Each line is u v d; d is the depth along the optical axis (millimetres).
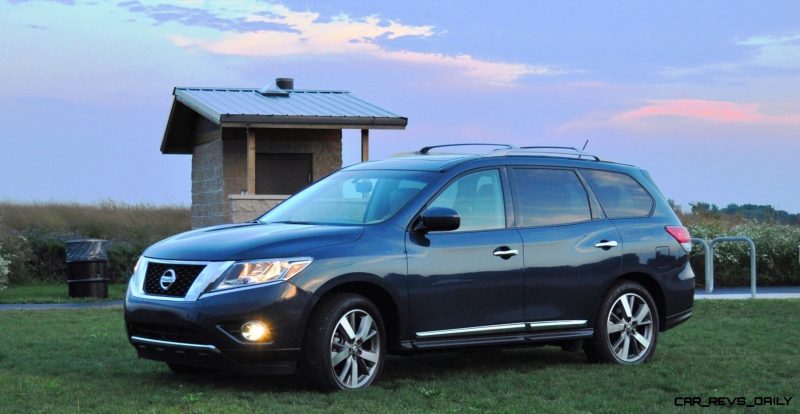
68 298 19703
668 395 8680
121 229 28406
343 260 8445
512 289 9492
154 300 8438
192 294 8227
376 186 9461
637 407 8070
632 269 10422
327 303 8383
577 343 10383
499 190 9703
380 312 8891
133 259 24781
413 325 8859
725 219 27703
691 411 7977
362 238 8680
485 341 9344
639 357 10438
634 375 9578
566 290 9891
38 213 28469
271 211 9875
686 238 11023
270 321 8086
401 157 10180
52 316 14875
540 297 9703
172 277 8430
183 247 8594
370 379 8625
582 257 10016
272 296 8109
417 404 8016
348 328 8461
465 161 9625
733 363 10391
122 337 12047
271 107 23406
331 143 25281
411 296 8820
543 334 9758
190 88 25328
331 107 23922
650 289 10750
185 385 8766
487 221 9500
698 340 12273
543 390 8789
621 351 10352
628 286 10406
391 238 8812
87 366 9836
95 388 8578
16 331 12734
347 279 8430
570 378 9406
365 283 8609
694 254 23406
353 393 8336
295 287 8188
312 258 8328
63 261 24922
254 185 22484
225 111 22516
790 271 23750
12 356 10477
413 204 9086
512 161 9945
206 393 8352
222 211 24500
